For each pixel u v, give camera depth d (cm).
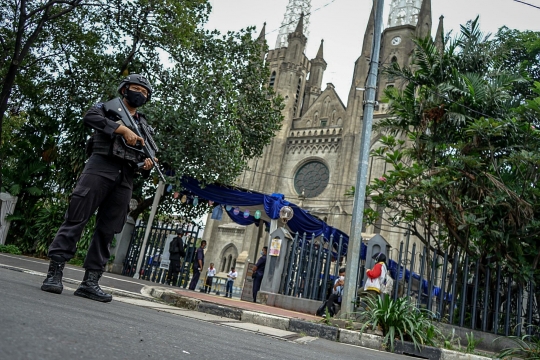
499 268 912
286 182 4519
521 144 1001
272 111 2189
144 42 1880
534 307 974
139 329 244
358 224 759
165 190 1983
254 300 1391
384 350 573
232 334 382
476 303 906
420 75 1097
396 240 3522
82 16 1809
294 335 527
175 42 1827
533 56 1916
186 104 1714
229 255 4412
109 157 371
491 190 1002
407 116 1123
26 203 1703
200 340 267
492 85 1038
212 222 4578
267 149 4653
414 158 1170
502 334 871
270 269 1224
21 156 1728
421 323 602
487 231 952
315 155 4484
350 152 4228
